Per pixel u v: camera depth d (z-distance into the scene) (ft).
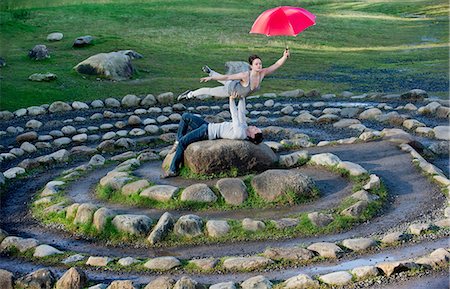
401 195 40.55
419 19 134.41
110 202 41.29
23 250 35.40
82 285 30.50
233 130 42.63
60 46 95.91
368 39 112.16
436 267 29.84
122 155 51.44
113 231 36.60
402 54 98.94
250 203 39.06
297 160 44.57
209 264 31.76
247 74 41.45
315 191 39.75
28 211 42.32
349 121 59.16
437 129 54.13
